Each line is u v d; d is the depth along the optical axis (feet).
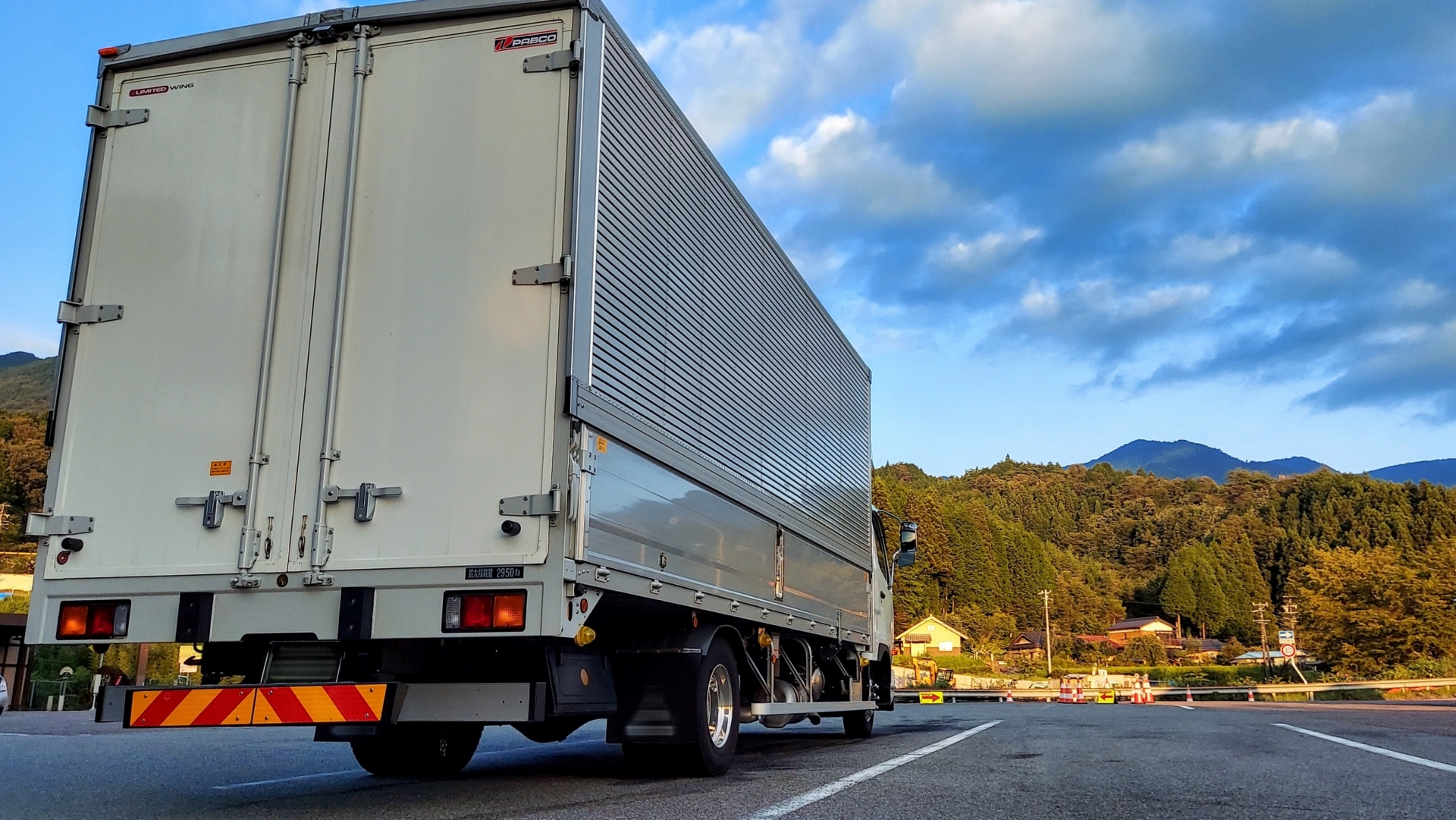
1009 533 403.95
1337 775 22.52
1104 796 18.90
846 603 36.24
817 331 33.83
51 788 19.94
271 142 18.45
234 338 17.78
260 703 16.25
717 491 23.12
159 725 16.39
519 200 17.29
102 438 17.92
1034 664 274.16
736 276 25.55
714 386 23.41
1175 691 128.47
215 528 17.03
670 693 20.93
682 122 22.50
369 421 17.01
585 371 16.85
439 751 22.36
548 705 18.08
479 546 16.14
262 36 18.67
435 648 17.87
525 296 16.89
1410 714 55.36
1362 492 499.51
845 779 21.11
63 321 18.44
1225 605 438.40
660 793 18.90
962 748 30.04
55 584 17.43
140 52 19.20
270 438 17.21
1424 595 145.28
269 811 16.52
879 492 342.64
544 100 17.61
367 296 17.53
